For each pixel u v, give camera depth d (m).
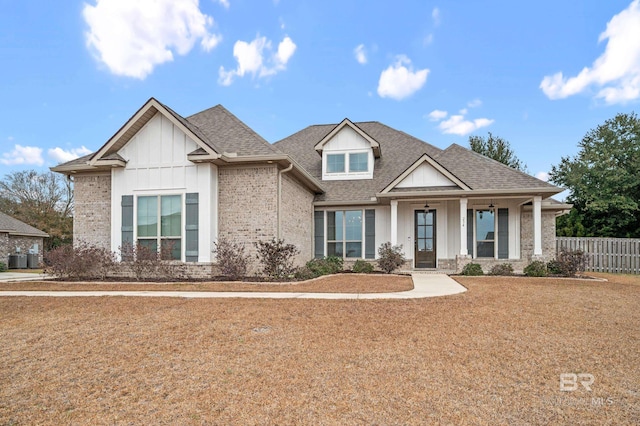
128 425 3.69
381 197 16.42
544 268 14.42
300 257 16.73
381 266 15.85
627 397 4.25
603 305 8.91
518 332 6.64
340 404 4.06
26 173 39.59
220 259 13.46
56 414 3.94
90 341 6.33
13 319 7.99
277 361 5.30
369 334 6.51
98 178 15.59
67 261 13.92
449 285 11.89
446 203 17.36
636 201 26.83
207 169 13.99
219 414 3.87
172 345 6.04
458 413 3.87
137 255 13.41
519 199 16.95
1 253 26.77
